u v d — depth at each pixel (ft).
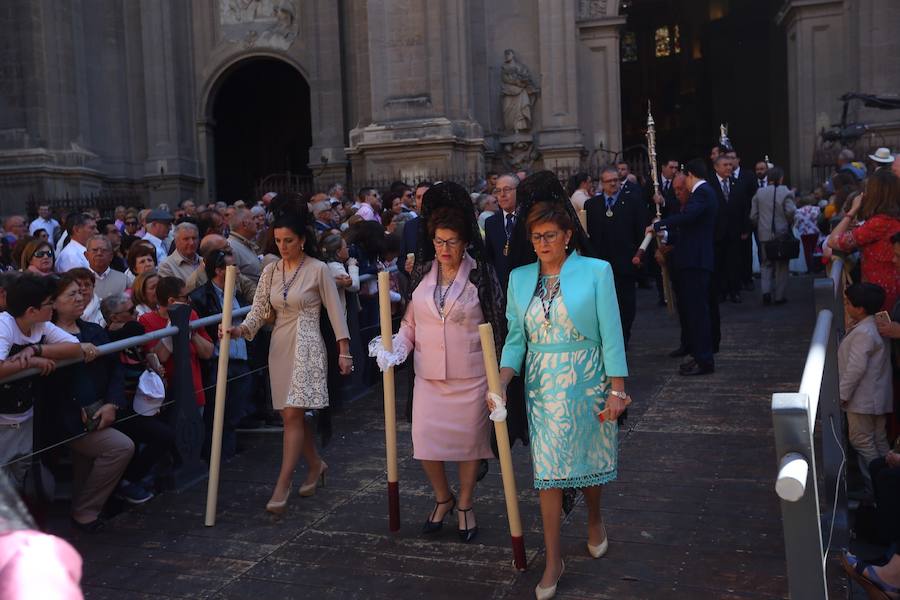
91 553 16.17
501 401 13.67
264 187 71.36
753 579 13.92
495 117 71.51
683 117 123.44
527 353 14.21
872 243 19.71
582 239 14.21
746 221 40.75
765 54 113.39
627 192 28.14
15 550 4.34
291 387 17.49
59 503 17.01
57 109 71.31
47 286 16.72
